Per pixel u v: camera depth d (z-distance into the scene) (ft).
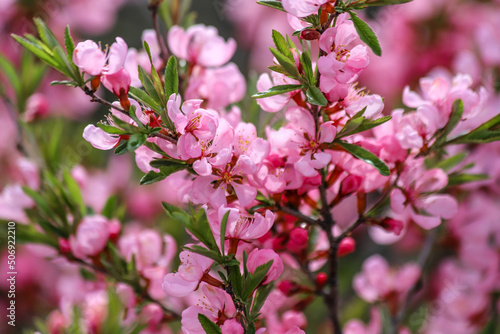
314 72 1.52
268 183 1.54
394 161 1.61
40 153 2.02
